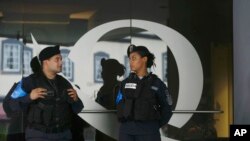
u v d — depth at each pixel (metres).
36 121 4.50
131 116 4.68
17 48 5.47
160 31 5.72
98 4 5.62
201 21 5.79
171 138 5.70
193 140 5.74
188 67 5.75
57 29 5.54
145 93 4.70
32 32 5.50
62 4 5.56
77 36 5.56
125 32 5.66
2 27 5.46
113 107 5.56
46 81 4.71
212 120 5.77
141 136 4.68
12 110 5.18
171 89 5.72
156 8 5.73
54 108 4.55
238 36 5.89
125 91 4.75
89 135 5.51
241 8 5.92
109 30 5.62
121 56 5.62
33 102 4.57
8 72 5.43
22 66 5.46
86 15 5.59
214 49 5.80
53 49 4.75
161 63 5.71
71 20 5.57
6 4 5.49
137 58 4.80
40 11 5.53
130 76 4.89
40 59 4.87
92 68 5.56
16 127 5.38
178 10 5.76
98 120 5.54
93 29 5.59
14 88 5.42
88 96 5.54
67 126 4.66
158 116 4.71
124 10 5.67
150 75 4.84
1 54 5.43
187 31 5.77
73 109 4.89
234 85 5.93
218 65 5.80
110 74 5.59
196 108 5.76
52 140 4.52
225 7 5.82
